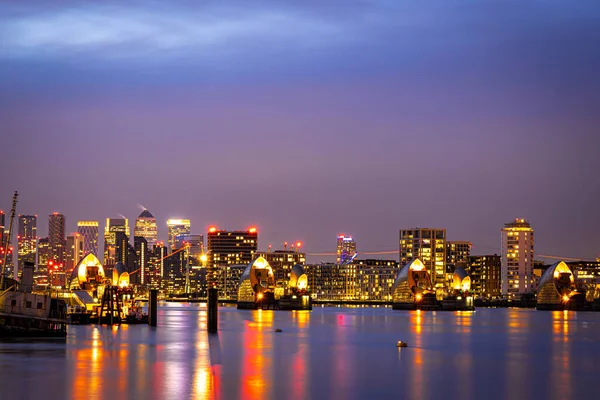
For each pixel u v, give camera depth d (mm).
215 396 108938
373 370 135500
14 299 160625
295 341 192375
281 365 140750
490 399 109688
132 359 144625
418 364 144375
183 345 174125
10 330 161125
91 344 169250
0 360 137125
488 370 136750
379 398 109500
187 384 117688
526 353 165750
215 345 176625
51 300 166750
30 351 149000
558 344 188000
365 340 197125
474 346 181500
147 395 108875
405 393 113250
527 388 118062
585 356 159750
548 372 134875
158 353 156000
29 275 170625
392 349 173000
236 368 135750
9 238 167250
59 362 136750
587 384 122000
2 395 108000
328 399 108375
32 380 118750
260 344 181875
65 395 108188
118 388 113375
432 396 111438
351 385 119188
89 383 117000
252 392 112312
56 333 167250
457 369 137625
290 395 110625
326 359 151000
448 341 196125
